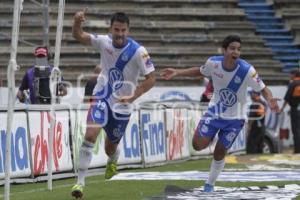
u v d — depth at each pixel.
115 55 18.03
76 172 25.27
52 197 18.59
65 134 24.77
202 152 35.56
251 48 52.12
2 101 38.16
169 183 22.06
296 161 32.69
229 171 27.20
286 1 55.22
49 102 25.95
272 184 21.92
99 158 26.52
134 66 18.19
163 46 50.56
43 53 26.38
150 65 18.09
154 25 51.34
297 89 39.41
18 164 22.39
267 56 51.94
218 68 18.81
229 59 18.62
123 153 28.16
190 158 34.44
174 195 18.42
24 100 26.91
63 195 19.00
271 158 34.53
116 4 51.78
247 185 21.61
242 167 29.38
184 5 53.22
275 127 43.66
